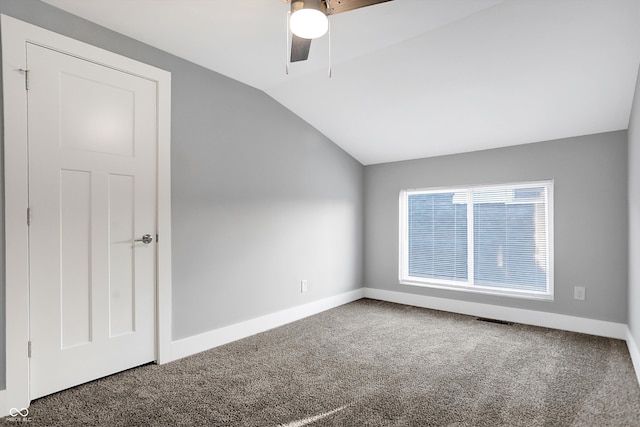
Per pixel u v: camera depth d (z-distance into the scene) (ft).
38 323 6.43
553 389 7.03
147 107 8.04
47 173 6.54
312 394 6.85
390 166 14.62
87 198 7.09
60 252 6.72
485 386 7.17
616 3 6.25
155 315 8.20
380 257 14.85
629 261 9.38
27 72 6.26
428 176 13.61
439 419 6.00
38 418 5.94
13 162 6.11
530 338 9.99
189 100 8.88
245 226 10.25
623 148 9.94
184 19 7.06
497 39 7.61
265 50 8.38
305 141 12.39
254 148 10.55
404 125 11.69
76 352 6.95
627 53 7.38
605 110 9.27
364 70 9.36
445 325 11.26
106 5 6.57
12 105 6.09
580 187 10.57
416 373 7.77
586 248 10.45
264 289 10.81
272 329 10.86
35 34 6.33
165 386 7.13
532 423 5.87
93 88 7.16
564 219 10.82
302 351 9.06
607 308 10.11
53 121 6.61
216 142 9.50
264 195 10.85
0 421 5.81
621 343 9.54
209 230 9.30
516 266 11.80
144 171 7.98
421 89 9.77
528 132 10.85
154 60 8.16
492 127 10.90
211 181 9.37
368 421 5.95
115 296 7.54
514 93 9.21
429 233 13.83
